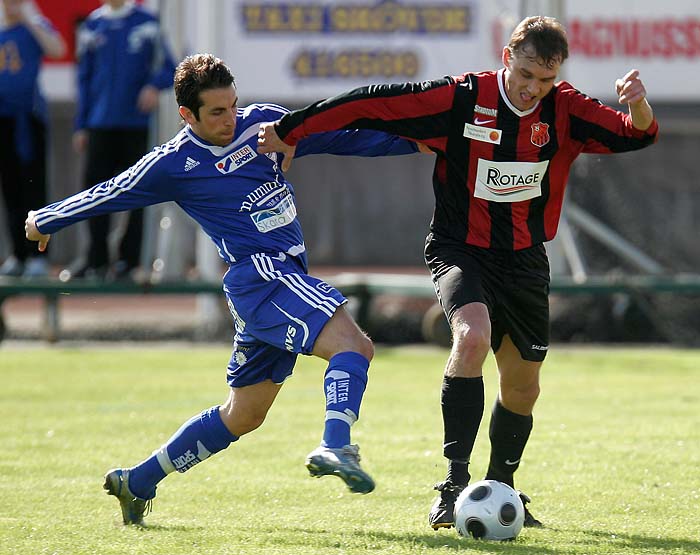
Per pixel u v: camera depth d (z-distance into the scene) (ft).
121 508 58.39
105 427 92.73
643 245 185.57
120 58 131.85
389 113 55.52
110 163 133.08
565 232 156.35
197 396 111.34
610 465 74.74
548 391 113.91
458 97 55.62
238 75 179.11
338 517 59.62
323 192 244.01
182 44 154.61
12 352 148.97
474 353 54.03
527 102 54.85
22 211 144.46
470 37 178.50
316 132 55.26
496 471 60.85
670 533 55.36
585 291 148.77
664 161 210.79
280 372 56.29
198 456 57.26
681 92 184.24
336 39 179.22
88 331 166.71
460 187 57.00
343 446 49.11
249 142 55.98
